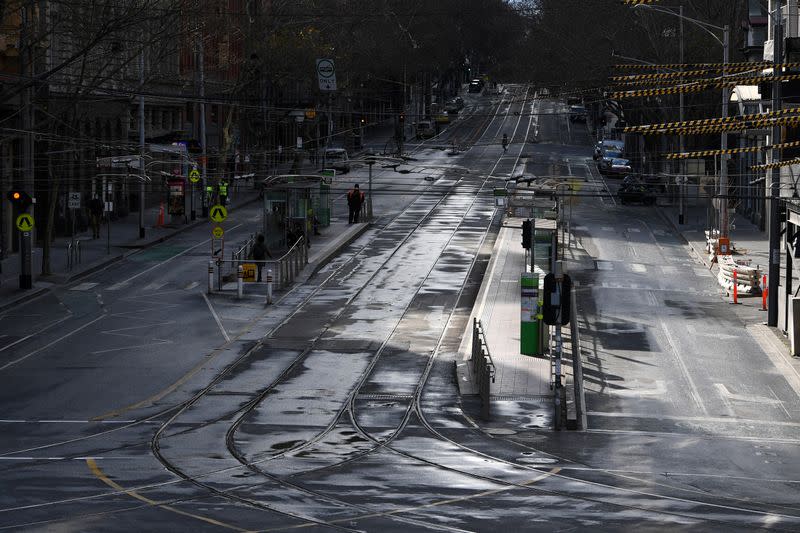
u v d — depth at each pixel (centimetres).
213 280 6988
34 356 4872
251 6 13075
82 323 5647
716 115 11331
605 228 9862
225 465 3069
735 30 10912
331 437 3538
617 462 3291
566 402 4097
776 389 4481
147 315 5894
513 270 7444
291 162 14950
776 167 5194
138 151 10106
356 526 2336
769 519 2517
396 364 4819
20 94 7188
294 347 5156
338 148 15950
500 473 3023
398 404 4103
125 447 3331
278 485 2794
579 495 2738
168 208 10188
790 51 5806
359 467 3067
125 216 10662
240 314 5984
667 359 5009
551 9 15238
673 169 11925
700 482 3031
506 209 9662
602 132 18875
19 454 3212
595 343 5328
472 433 3666
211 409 3956
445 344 5250
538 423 3853
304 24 14575
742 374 4738
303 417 3850
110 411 3903
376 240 9138
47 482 2791
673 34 11625
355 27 15950
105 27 6306
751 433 3791
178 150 10206
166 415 3853
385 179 13800
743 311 6191
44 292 6562
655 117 12388
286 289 6812
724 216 7944
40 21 7512
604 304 6356
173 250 8475
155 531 2252
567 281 3841
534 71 16700
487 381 3888
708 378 4656
